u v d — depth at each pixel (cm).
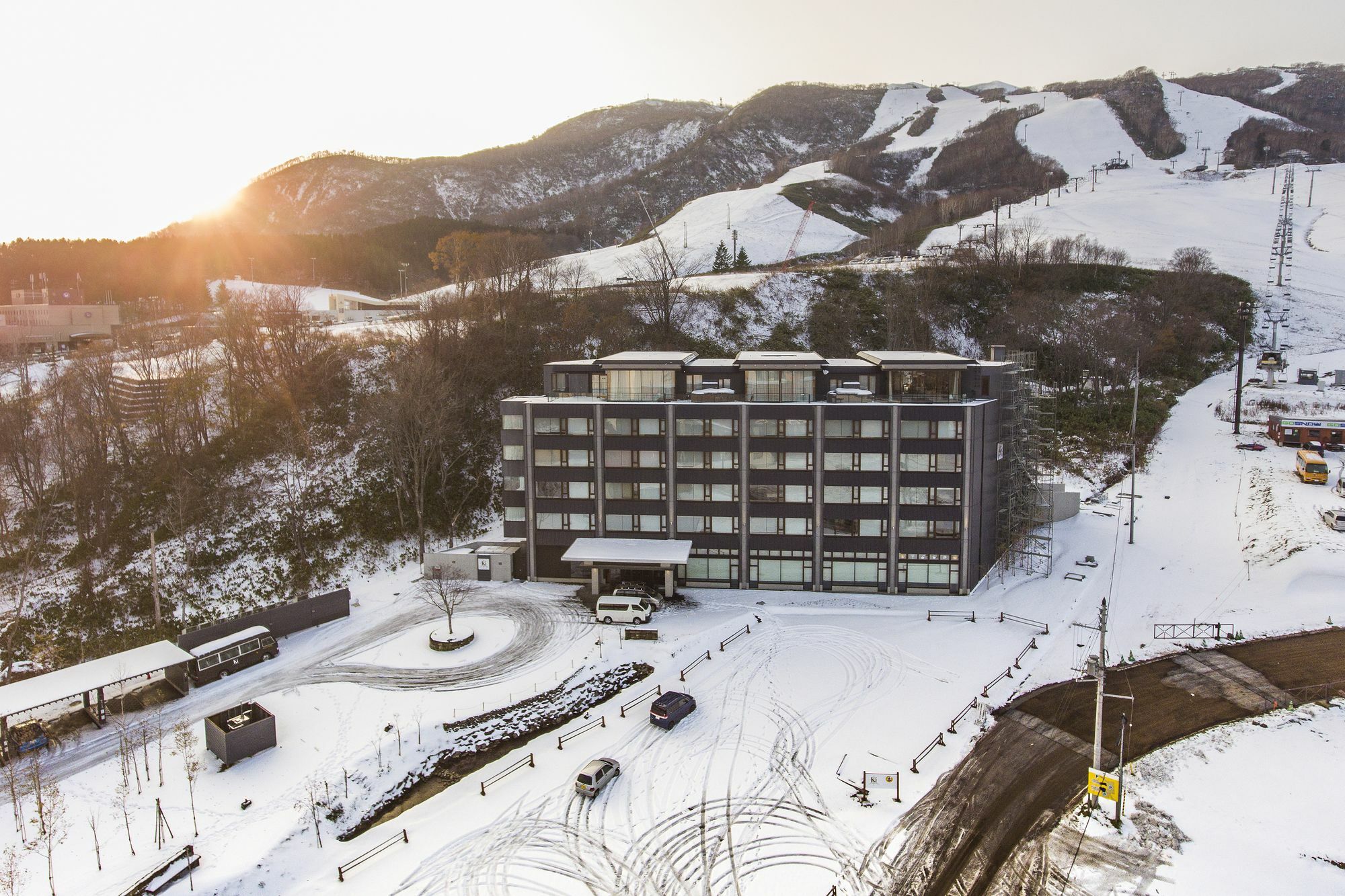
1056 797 4059
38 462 7856
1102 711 4300
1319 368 13212
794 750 4544
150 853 3747
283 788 4272
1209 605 6303
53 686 4878
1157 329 13425
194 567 7206
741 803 4084
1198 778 4169
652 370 7162
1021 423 7494
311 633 6356
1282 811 3894
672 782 4272
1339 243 19400
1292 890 3391
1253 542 7194
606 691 5256
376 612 6738
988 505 6975
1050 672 5400
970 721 4803
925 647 5788
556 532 7188
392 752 4591
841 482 6719
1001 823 3866
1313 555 6519
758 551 6906
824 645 5856
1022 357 7850
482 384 10106
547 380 7450
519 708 5053
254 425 9088
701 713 4969
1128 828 3800
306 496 8256
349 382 9938
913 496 6656
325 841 3925
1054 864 3575
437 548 8069
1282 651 5503
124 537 7475
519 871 3631
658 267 16038
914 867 3578
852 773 4316
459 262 14188
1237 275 16725
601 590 6912
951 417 6519
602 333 11794
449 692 5291
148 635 6419
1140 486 9138
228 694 5347
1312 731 4538
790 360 7156
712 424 6812
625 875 3581
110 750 4719
